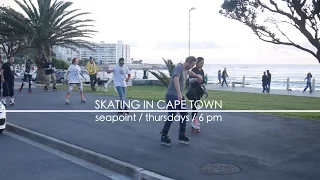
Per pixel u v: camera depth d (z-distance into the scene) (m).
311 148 7.61
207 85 35.62
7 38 30.12
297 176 5.82
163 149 7.56
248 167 6.31
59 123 10.66
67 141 8.28
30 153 7.70
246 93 24.03
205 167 6.30
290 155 7.07
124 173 6.38
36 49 31.72
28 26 29.27
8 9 28.97
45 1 29.44
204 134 9.07
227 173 5.98
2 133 9.87
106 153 7.23
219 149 7.55
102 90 22.58
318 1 10.13
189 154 7.16
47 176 6.15
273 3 10.73
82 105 14.82
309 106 15.34
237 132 9.31
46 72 22.45
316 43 10.69
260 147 7.71
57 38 30.73
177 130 9.58
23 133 9.54
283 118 11.58
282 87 36.00
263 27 11.13
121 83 12.26
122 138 8.62
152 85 31.16
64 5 29.98
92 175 6.28
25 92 21.44
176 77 7.62
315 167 6.30
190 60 7.74
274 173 5.97
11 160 7.11
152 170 6.14
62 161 7.13
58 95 19.36
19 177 6.06
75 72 15.26
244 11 10.97
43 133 9.16
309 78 26.69
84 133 9.20
